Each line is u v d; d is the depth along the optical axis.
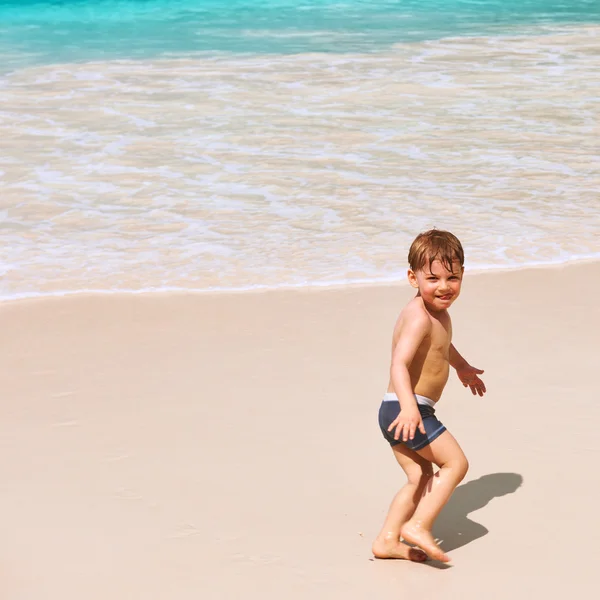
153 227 8.67
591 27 19.06
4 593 4.99
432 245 5.20
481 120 12.16
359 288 7.45
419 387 5.26
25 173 10.16
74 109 12.90
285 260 7.85
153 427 5.99
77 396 6.27
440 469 5.17
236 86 14.12
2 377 6.46
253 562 5.12
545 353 6.64
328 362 6.59
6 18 21.12
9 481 5.60
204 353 6.69
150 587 5.02
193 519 5.36
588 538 5.24
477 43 17.45
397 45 17.30
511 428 5.94
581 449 5.77
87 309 7.21
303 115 12.44
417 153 10.81
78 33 19.22
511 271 7.64
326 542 5.23
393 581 5.02
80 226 8.70
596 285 7.45
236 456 5.76
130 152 10.91
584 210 9.00
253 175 10.07
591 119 12.20
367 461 5.72
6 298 7.34
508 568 5.09
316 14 21.25
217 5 22.69
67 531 5.29
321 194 9.48
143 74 15.09
